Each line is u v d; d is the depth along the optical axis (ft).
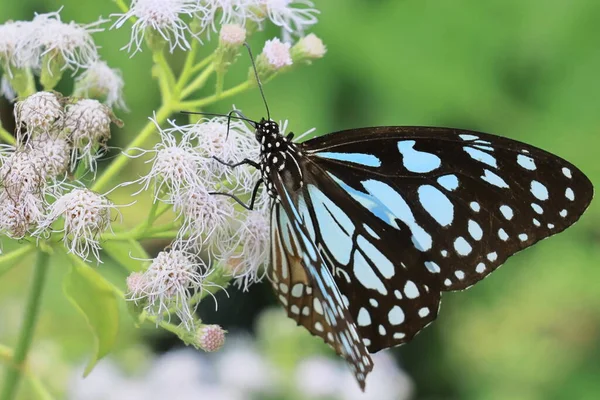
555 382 1.69
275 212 1.23
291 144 1.23
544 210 1.19
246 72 1.60
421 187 1.22
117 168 1.24
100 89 1.29
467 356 1.77
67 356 1.57
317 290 1.21
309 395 1.55
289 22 1.34
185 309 1.22
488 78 1.71
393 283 1.23
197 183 1.23
